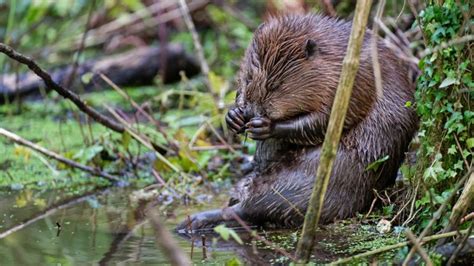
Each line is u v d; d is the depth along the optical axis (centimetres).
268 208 961
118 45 1867
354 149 966
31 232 952
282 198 959
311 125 980
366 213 970
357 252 831
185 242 900
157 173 1238
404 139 981
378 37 1013
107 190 1198
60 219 1018
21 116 1634
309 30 1008
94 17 1919
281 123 991
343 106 672
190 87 1634
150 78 1720
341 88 671
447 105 830
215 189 1183
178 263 608
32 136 1471
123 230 955
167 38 1788
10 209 1080
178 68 1706
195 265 801
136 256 836
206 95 1433
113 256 838
